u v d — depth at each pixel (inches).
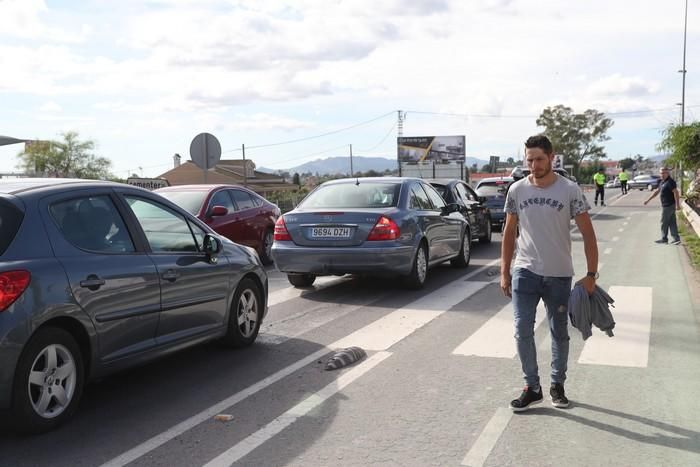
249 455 153.6
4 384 153.7
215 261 230.1
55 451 156.0
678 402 184.7
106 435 165.9
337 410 182.7
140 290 191.6
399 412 180.4
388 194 368.5
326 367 222.7
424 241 375.6
